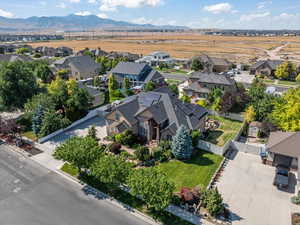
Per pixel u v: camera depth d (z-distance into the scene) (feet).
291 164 91.09
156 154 103.04
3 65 148.66
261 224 69.31
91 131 121.39
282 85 235.20
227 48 579.89
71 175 92.32
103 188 84.43
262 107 133.49
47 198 79.87
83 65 261.24
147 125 115.55
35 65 237.86
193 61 309.63
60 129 129.70
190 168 97.04
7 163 101.09
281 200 79.30
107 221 70.03
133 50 543.39
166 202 65.05
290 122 106.42
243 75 286.66
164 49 560.61
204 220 70.18
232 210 74.74
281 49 544.62
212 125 139.85
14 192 82.74
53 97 144.25
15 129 125.49
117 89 200.03
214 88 184.55
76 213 73.20
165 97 124.47
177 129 112.47
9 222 69.87
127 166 77.87
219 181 89.45
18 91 147.95
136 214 72.84
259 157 106.73
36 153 109.40
